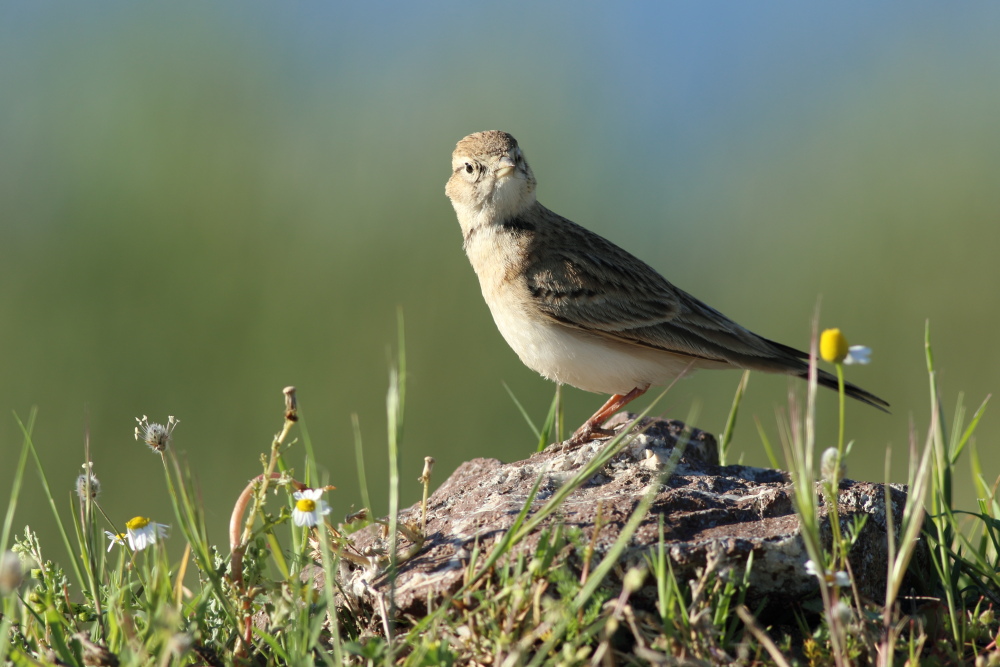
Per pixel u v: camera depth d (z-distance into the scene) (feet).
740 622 26.21
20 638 26.66
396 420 26.12
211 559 28.35
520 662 23.04
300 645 24.91
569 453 35.47
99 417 90.17
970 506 59.26
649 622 24.26
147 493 82.74
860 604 25.66
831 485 26.05
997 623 27.61
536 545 26.89
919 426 91.97
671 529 27.61
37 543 30.12
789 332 113.29
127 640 25.38
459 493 33.73
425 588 26.63
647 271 45.57
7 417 87.51
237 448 88.38
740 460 40.29
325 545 25.76
